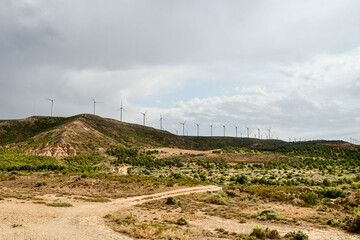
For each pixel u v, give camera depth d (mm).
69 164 118438
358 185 69625
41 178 65500
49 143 161875
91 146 174500
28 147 157250
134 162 133000
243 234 21953
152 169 121875
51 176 70438
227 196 46906
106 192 50250
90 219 25641
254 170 125500
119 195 46812
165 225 24234
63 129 194125
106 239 18641
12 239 17250
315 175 102125
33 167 89750
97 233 20172
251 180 86375
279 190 54875
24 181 59031
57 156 145125
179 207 35719
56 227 21391
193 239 19844
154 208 34344
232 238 20562
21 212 26312
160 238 19359
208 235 21156
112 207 34312
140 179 69562
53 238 18094
